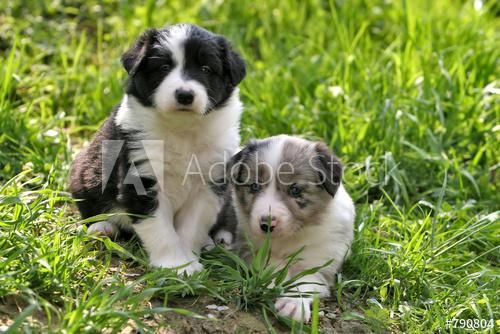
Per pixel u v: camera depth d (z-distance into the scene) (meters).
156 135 1.26
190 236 1.28
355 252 1.30
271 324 1.15
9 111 1.52
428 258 1.28
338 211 1.27
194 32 1.26
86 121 1.63
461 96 1.60
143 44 1.27
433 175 1.50
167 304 1.16
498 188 1.50
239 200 1.26
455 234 1.31
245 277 1.22
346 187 1.44
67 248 1.17
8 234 1.17
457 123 1.58
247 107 1.60
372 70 1.68
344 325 1.18
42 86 1.67
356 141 1.53
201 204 1.29
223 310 1.16
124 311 1.09
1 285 1.10
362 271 1.27
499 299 1.24
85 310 1.08
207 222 1.29
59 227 1.21
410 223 1.38
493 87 1.64
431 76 1.64
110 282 1.14
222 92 1.27
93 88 1.68
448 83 1.63
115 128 1.28
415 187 1.48
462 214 1.39
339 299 1.21
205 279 1.18
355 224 1.36
